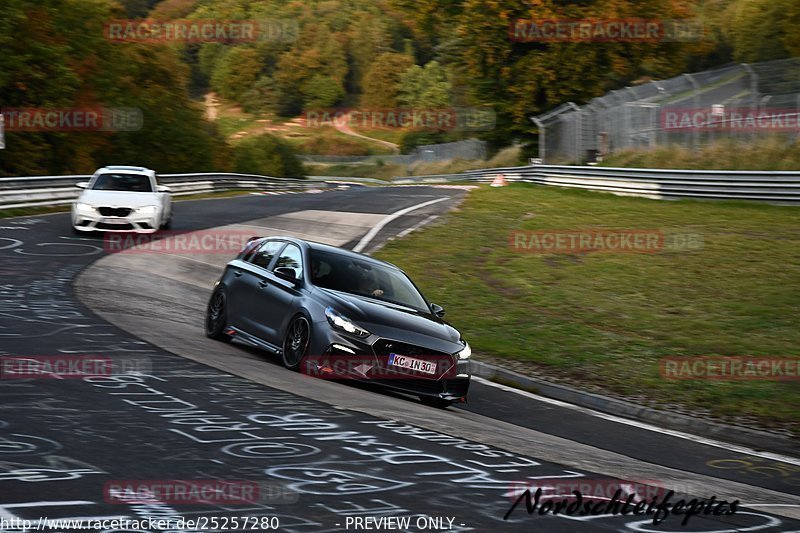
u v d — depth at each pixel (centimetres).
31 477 658
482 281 2488
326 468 759
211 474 709
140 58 8594
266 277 1431
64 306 1655
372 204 4478
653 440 1207
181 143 8556
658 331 1923
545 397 1476
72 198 3950
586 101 8000
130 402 946
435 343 1258
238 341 1585
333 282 1369
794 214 3369
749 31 10669
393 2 8819
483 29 8025
